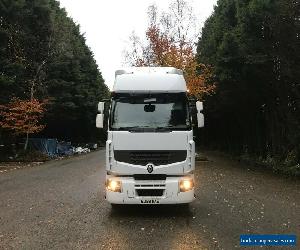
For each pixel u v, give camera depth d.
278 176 22.70
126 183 11.15
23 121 35.62
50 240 9.01
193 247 8.45
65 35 43.62
